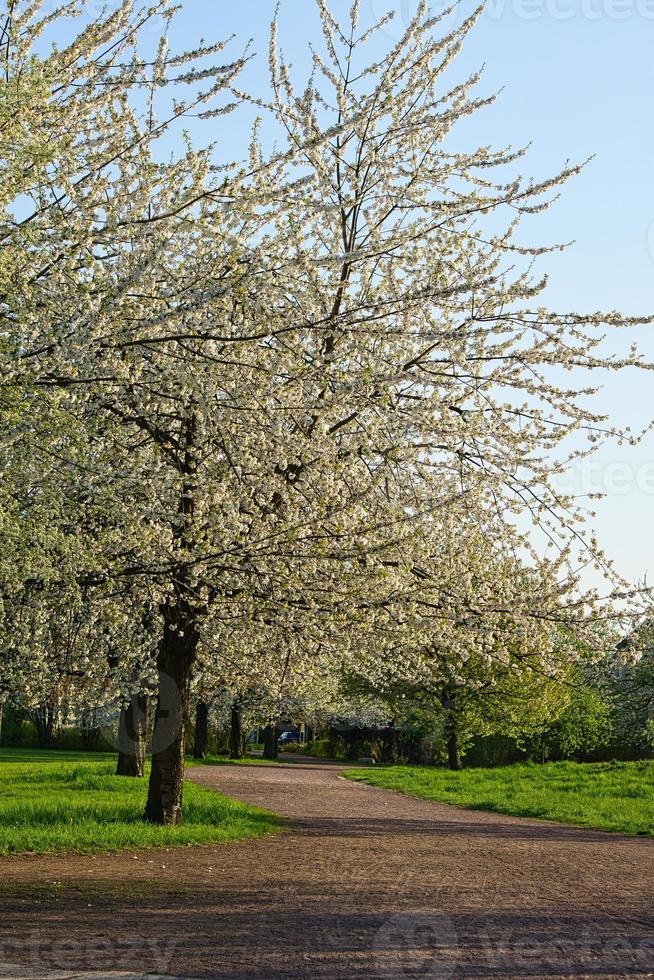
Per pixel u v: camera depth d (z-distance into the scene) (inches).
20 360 346.0
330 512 420.2
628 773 1232.8
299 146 362.0
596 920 331.3
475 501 459.2
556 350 431.5
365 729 2465.6
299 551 432.1
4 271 336.8
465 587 455.2
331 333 404.5
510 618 458.3
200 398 404.2
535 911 345.7
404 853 521.3
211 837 550.9
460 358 431.8
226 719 2127.2
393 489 449.1
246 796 981.8
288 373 415.5
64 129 389.7
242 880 399.9
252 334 388.5
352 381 385.4
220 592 486.0
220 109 393.1
